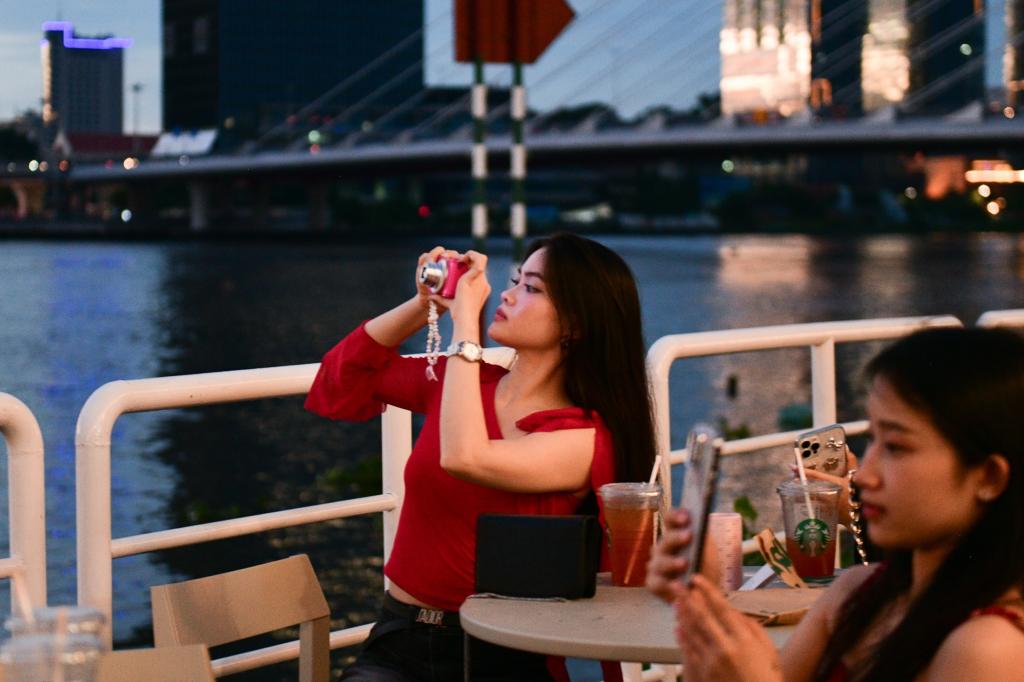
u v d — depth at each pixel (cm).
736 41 12306
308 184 10550
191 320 3691
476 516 205
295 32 14138
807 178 13925
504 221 12531
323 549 1043
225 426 1831
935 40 11344
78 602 210
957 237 11469
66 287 4884
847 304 3956
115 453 1652
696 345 279
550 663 206
